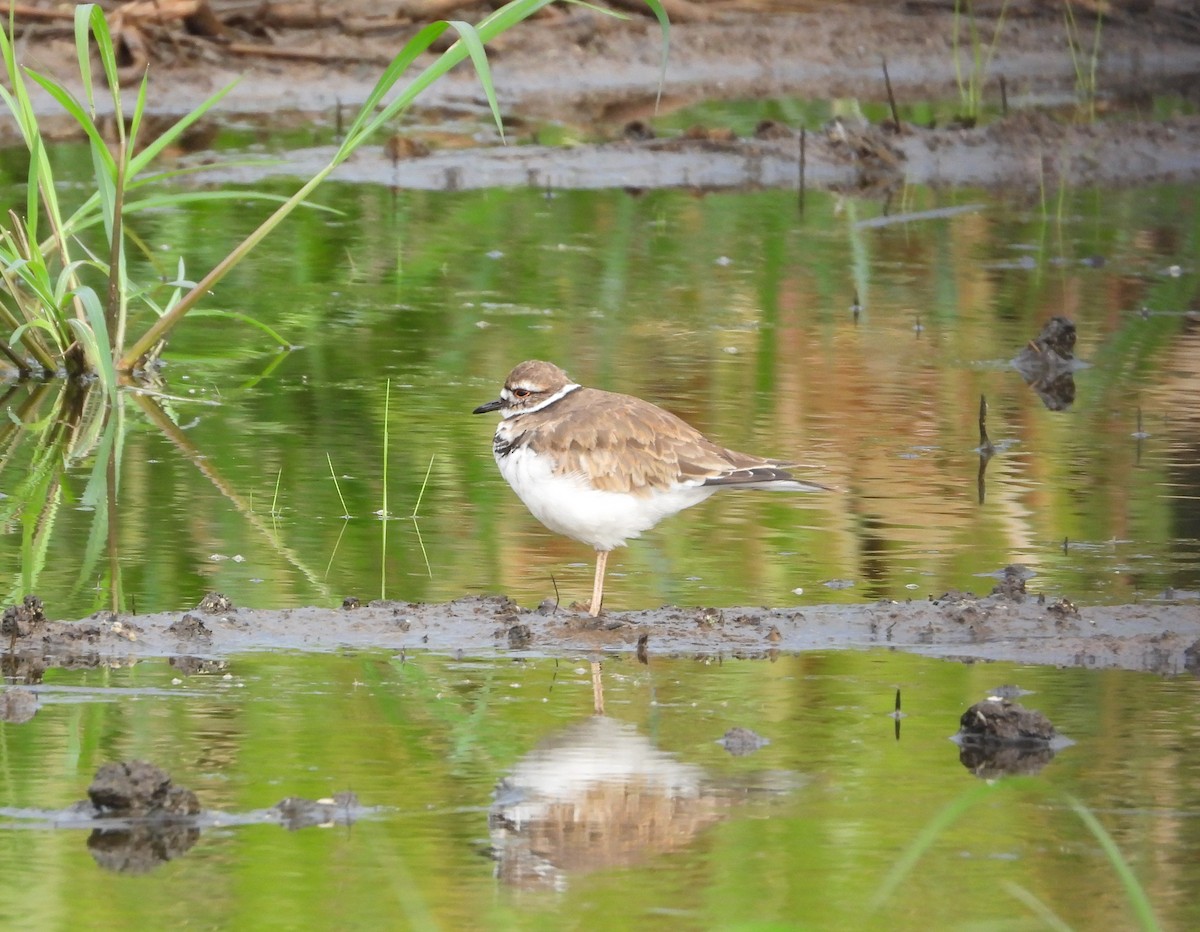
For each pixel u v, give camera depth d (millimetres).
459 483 13188
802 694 9312
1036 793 8039
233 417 14766
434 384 15688
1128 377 16172
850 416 14812
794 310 18359
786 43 31406
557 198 23047
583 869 7199
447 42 28953
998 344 17234
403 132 25859
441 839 7469
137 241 16422
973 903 6977
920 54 31750
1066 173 25594
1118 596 10820
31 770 8125
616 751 8469
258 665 9633
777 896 7000
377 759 8312
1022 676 9633
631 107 28078
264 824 7594
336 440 14141
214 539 11789
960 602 10594
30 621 9961
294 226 21031
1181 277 19875
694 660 9859
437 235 21000
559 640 10109
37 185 14867
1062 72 31719
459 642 10062
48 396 15305
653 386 15461
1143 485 13109
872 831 7613
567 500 10227
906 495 12906
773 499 12922
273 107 26797
